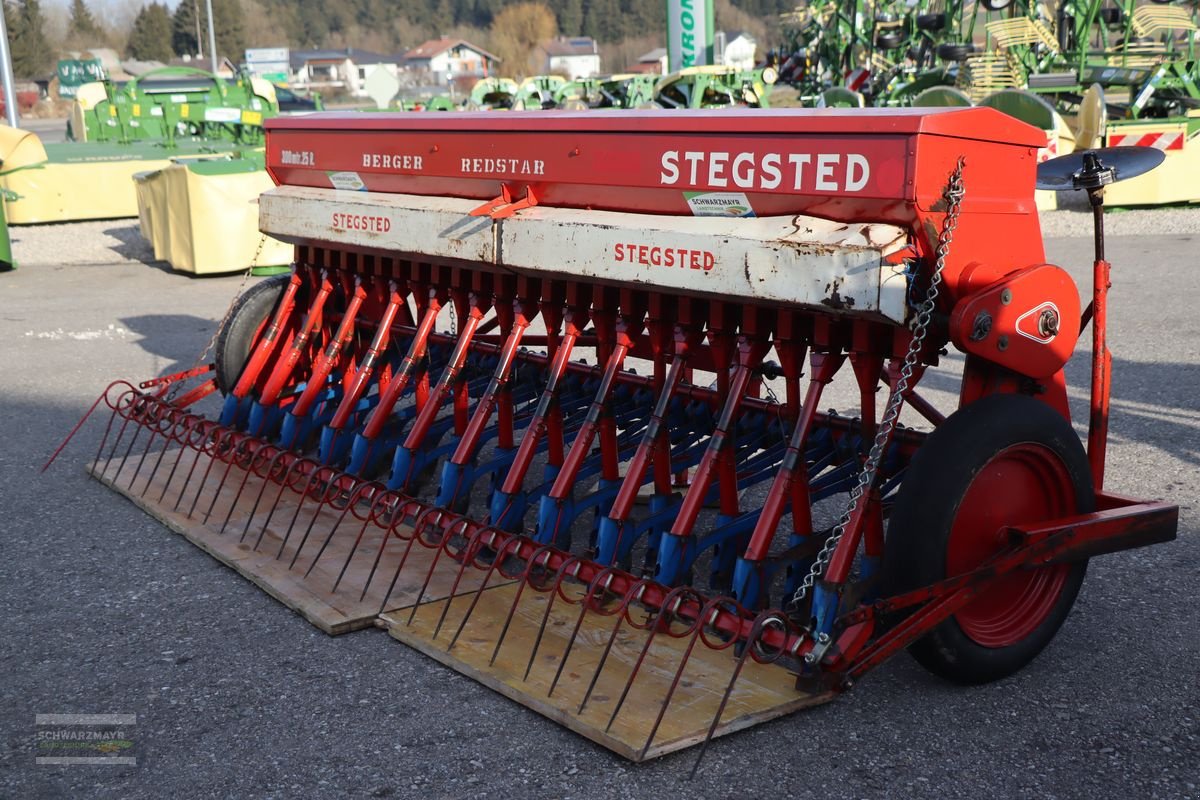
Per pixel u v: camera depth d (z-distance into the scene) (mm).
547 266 4312
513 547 3887
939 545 3283
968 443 3285
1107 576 4301
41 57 97688
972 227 3340
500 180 4598
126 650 3834
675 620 3887
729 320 4039
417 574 4316
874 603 3223
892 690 3484
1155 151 3938
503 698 3459
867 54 21641
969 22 19406
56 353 8789
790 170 3547
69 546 4789
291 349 5711
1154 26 15836
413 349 5125
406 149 5039
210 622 4043
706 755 3121
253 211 12406
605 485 4496
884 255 3232
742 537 4180
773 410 4684
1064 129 13227
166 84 24906
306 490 4512
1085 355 7836
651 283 3928
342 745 3221
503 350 4758
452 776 3051
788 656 3258
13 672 3691
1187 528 4719
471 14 141375
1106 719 3279
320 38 137500
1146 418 6324
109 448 6215
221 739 3268
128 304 11016
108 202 16391
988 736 3199
